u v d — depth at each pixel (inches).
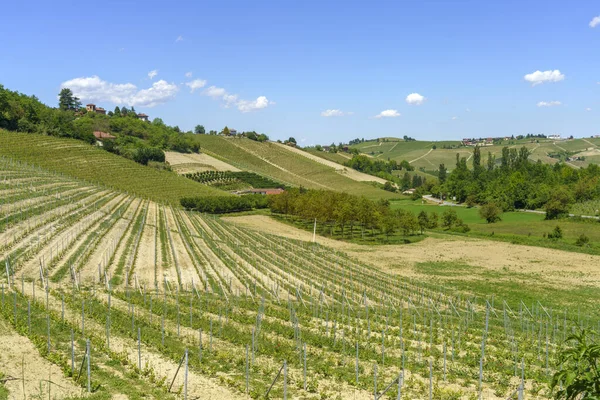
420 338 1384.1
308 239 3909.9
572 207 5511.8
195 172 7386.8
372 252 3403.1
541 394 976.9
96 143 6688.0
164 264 2126.0
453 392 949.2
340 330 1423.5
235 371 999.0
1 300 1278.3
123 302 1469.0
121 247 2298.2
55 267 1742.1
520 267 2881.4
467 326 1577.3
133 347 1075.3
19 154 4751.5
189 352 1080.2
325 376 1012.5
